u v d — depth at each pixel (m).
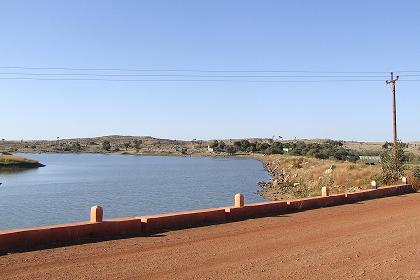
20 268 10.17
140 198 47.69
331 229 15.91
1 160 109.00
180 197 48.47
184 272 10.16
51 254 11.52
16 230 12.32
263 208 19.50
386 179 37.31
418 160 64.19
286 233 15.09
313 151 122.31
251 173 89.00
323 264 11.08
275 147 179.00
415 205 23.25
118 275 9.80
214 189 57.22
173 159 174.25
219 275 9.99
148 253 11.91
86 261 10.92
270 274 10.14
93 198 47.97
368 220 18.05
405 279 9.91
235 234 14.84
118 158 184.50
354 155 106.88
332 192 37.41
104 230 13.97
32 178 78.00
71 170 101.88
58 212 37.72
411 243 13.55
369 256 11.96
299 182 56.31
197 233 14.91
